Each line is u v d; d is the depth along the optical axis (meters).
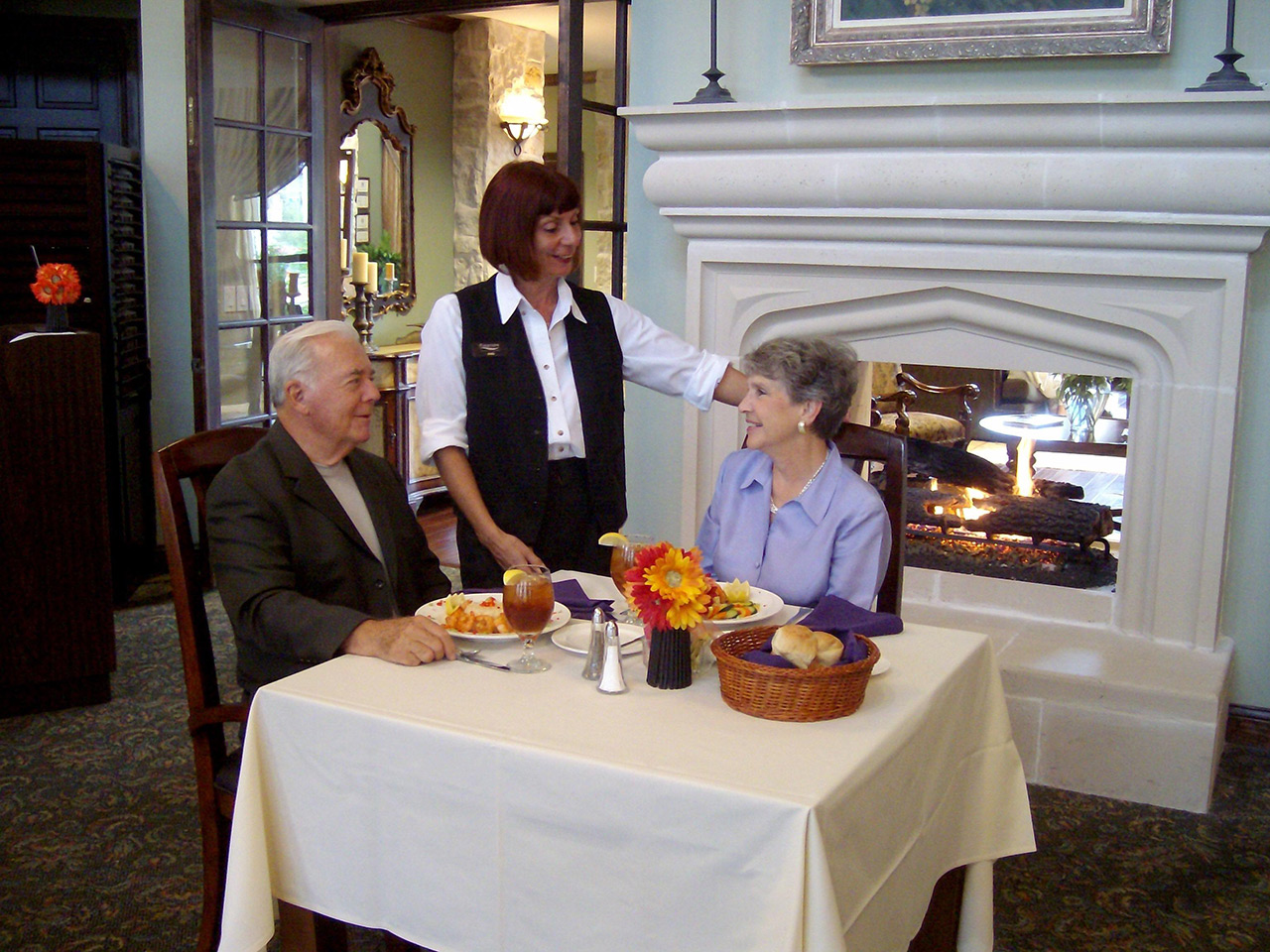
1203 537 3.27
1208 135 2.97
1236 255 3.11
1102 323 3.33
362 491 2.34
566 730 1.56
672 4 3.79
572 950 1.51
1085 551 3.80
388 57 6.38
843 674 1.58
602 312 2.70
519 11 6.48
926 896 1.78
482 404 2.58
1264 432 3.29
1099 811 3.04
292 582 2.09
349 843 1.65
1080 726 3.13
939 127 3.22
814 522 2.23
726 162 3.52
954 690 1.82
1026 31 3.27
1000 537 3.91
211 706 2.12
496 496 2.60
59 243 4.45
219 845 2.13
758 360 2.22
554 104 7.71
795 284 3.62
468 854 1.56
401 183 6.59
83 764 3.22
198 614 2.12
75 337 3.46
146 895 2.56
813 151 3.43
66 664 3.58
